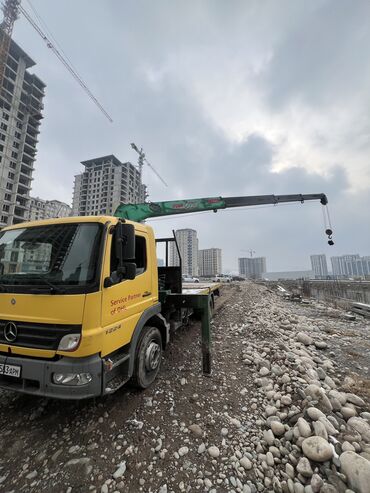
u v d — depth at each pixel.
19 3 41.06
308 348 5.08
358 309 10.98
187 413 2.97
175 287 5.25
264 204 10.09
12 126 50.56
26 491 2.00
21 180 52.31
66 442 2.51
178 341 5.58
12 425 2.77
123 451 2.39
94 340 2.29
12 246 2.87
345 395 3.17
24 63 53.94
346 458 2.08
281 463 2.26
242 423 2.82
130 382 3.23
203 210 9.53
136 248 3.60
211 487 2.04
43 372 2.26
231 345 5.34
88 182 76.69
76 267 2.48
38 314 2.39
